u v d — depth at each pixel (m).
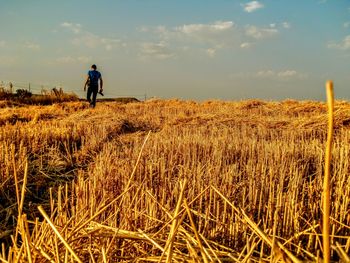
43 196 5.57
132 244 2.41
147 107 18.52
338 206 3.89
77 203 4.36
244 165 5.86
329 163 0.97
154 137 8.73
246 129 10.24
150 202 3.90
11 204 5.17
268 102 16.86
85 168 7.11
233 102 20.02
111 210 4.15
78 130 9.48
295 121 10.70
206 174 5.08
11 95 23.73
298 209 4.03
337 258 3.01
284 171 4.91
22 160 6.47
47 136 8.41
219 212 4.12
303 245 3.19
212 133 9.29
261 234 1.74
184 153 6.45
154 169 5.57
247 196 4.41
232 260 2.04
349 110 10.65
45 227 2.27
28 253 1.82
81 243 2.33
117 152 7.48
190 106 18.75
